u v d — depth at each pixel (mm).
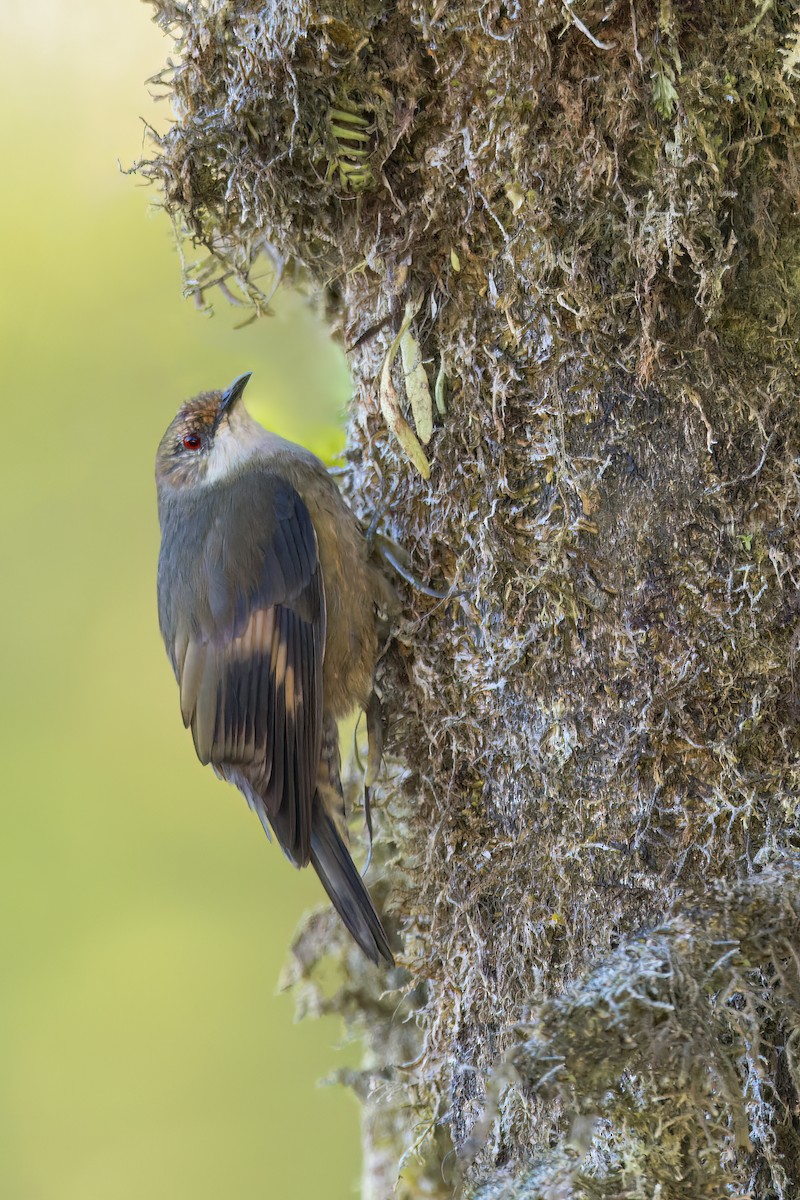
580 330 5539
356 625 6980
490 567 5895
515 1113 5590
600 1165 4988
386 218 6254
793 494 5324
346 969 8172
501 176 5613
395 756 6988
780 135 5387
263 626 7383
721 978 4660
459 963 6105
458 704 6207
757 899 4832
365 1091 7871
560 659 5609
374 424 6816
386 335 6453
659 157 5293
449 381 6180
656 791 5332
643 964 4684
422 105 5906
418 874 6637
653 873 5301
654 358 5391
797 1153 4910
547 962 5594
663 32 5223
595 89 5387
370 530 6918
